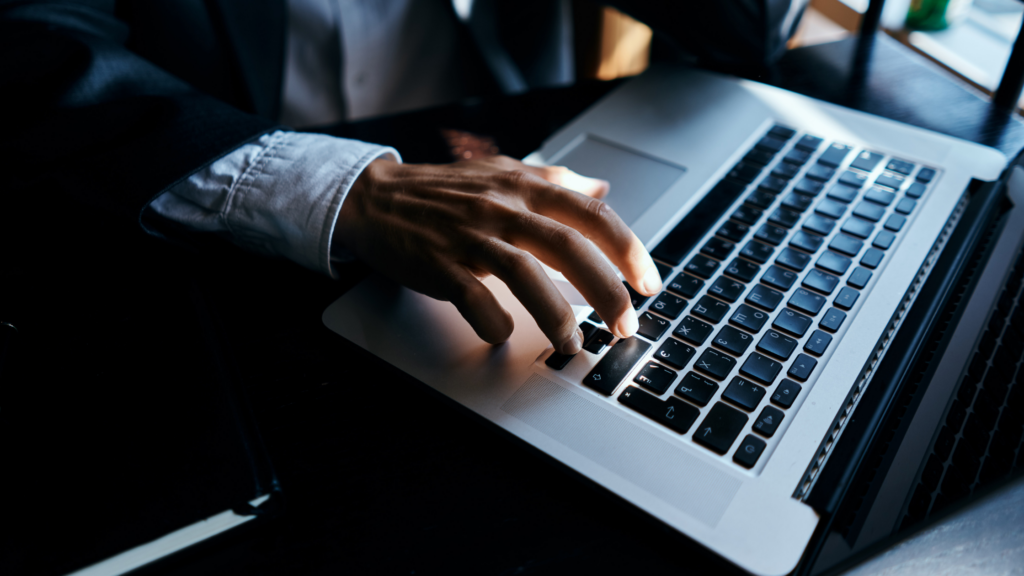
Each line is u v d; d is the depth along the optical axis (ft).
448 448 1.23
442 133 2.16
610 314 1.33
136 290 1.50
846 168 1.81
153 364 1.30
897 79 2.39
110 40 1.99
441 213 1.49
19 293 1.49
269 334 1.47
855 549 1.01
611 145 1.98
